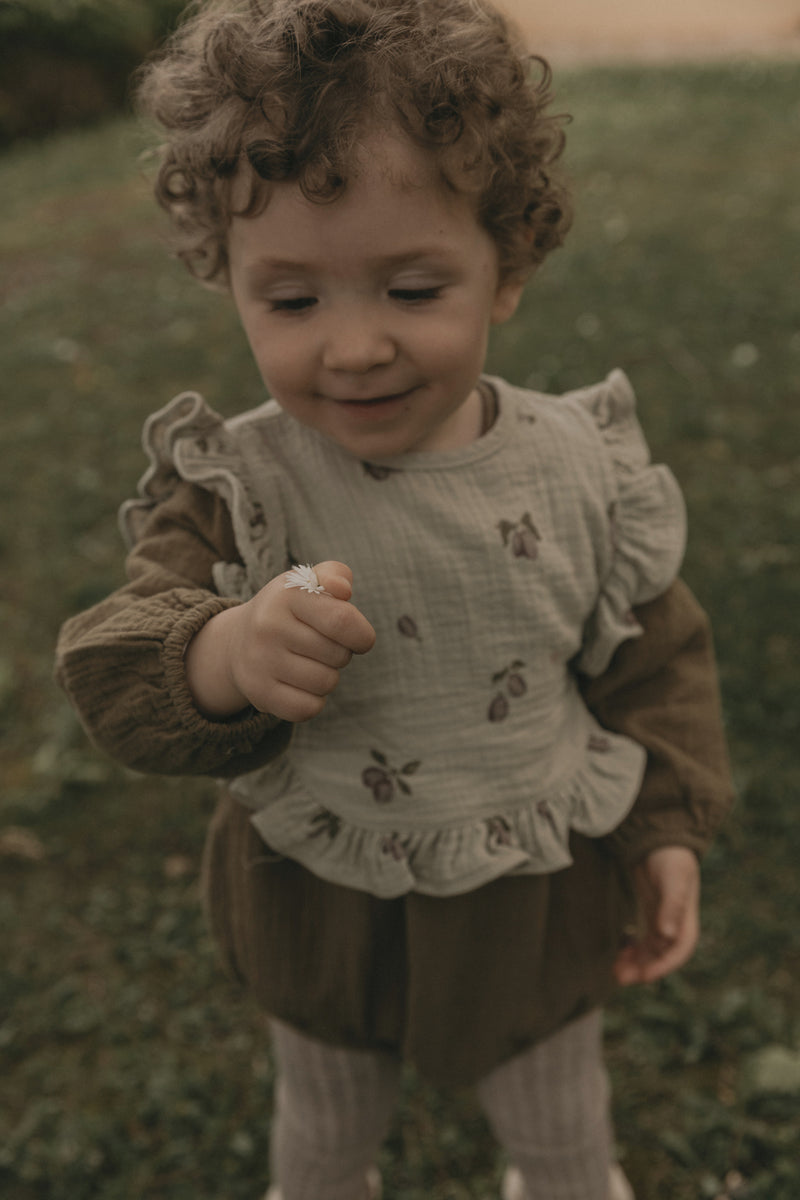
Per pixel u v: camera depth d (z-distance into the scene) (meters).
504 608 1.21
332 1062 1.44
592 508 1.26
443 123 0.96
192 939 2.41
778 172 7.52
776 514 3.70
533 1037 1.37
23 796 2.83
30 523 4.00
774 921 2.35
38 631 3.47
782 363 4.77
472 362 1.07
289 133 0.94
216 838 1.41
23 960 2.39
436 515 1.18
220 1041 2.21
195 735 1.00
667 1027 2.15
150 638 1.00
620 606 1.30
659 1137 1.97
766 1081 2.02
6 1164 1.97
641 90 10.79
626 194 7.25
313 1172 1.52
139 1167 1.96
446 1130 2.00
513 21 1.21
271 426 1.21
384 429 1.08
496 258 1.10
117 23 10.86
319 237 0.97
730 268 5.83
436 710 1.22
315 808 1.24
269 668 0.93
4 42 10.41
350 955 1.31
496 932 1.29
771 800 2.61
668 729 1.37
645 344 5.00
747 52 14.16
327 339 1.01
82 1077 2.15
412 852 1.23
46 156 9.70
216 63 1.02
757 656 3.04
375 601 1.17
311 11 0.97
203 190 1.06
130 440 4.59
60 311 6.07
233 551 1.16
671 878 1.35
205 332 5.63
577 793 1.30
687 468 4.00
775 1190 1.86
